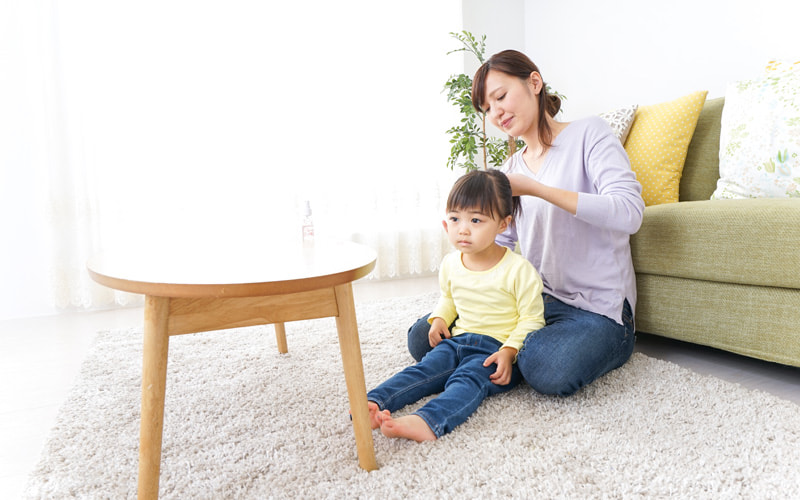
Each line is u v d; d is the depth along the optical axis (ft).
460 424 3.94
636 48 9.36
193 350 5.97
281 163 9.46
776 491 3.01
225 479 3.35
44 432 4.28
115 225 8.54
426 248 10.84
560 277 4.95
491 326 4.72
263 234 5.08
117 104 8.42
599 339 4.38
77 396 4.77
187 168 8.93
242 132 9.21
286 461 3.54
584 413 4.08
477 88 4.91
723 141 6.40
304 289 3.01
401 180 10.44
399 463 3.47
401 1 10.14
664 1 8.82
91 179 8.34
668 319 5.42
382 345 5.99
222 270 3.25
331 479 3.32
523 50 11.89
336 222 10.02
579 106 10.64
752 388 4.69
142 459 3.01
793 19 7.13
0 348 6.60
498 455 3.49
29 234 8.30
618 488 3.08
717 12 8.05
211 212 9.13
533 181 4.54
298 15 9.41
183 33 8.77
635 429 3.79
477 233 4.41
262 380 5.02
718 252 4.90
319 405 4.42
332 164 9.84
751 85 6.30
